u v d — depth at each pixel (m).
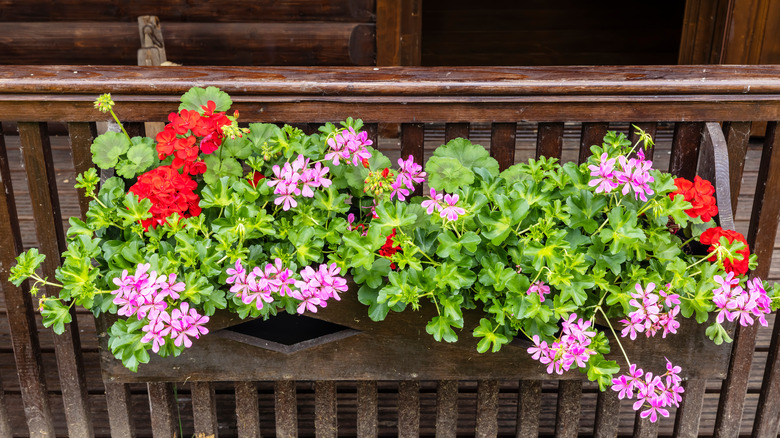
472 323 1.63
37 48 4.11
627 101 1.62
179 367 1.70
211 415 1.87
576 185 1.54
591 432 2.19
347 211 1.64
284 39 4.09
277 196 1.55
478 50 7.61
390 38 4.04
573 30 8.41
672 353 1.69
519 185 1.53
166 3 4.05
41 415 1.95
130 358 1.50
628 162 1.46
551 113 1.64
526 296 1.47
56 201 1.77
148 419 2.24
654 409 1.53
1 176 1.70
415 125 1.68
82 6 4.05
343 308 1.62
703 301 1.52
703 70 1.67
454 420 1.85
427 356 1.68
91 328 2.57
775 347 1.91
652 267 1.53
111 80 1.58
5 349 2.43
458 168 1.58
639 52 7.64
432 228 1.57
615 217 1.46
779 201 1.77
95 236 1.61
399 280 1.48
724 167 1.64
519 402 1.86
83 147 1.67
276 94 1.60
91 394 2.33
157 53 3.42
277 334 1.72
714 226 1.62
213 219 1.58
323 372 1.70
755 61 4.10
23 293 1.80
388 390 2.37
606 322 1.65
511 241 1.52
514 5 9.47
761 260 1.84
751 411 2.28
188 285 1.46
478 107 1.63
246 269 1.51
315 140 1.61
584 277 1.49
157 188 1.46
